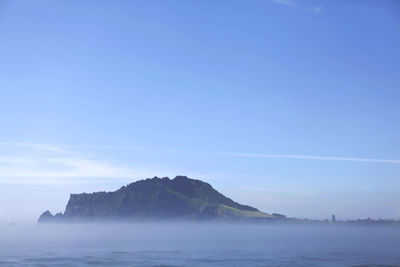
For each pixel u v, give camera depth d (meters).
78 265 107.12
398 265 106.31
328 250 155.75
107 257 126.81
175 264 108.81
